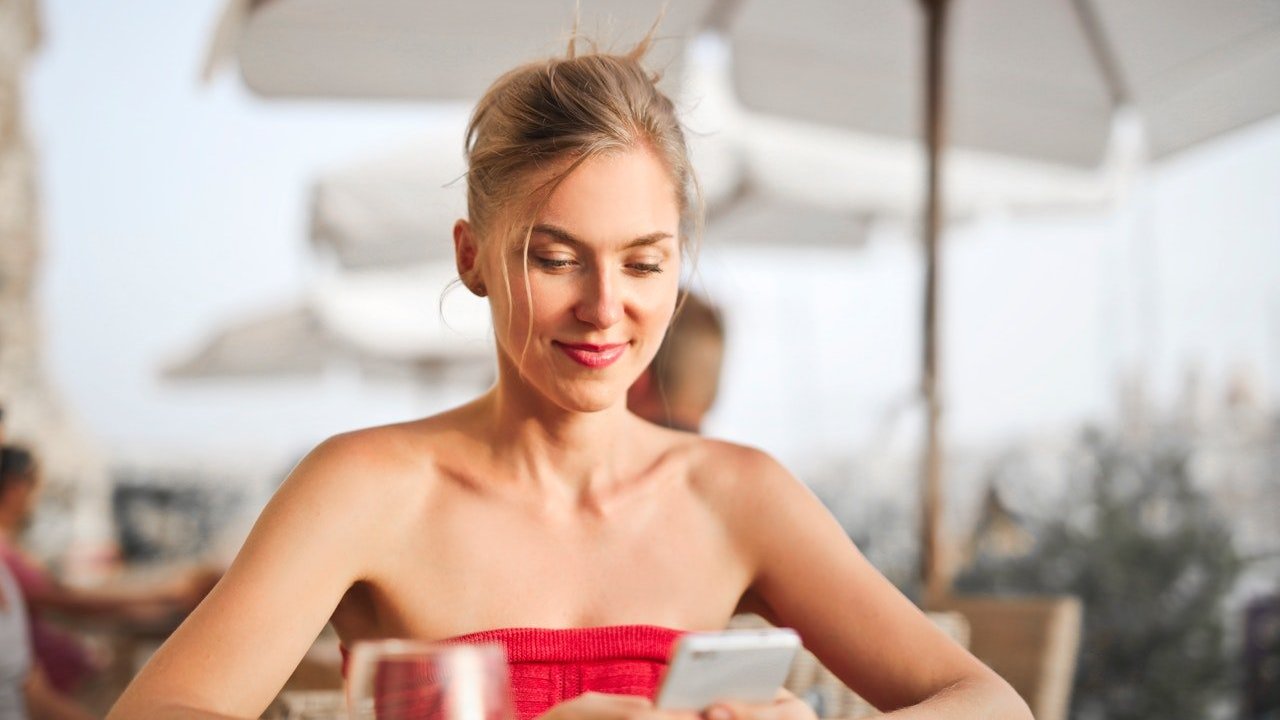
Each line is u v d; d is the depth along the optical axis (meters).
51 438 13.16
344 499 1.32
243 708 1.18
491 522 1.37
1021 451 5.44
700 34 4.39
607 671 1.30
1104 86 4.61
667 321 1.31
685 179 1.32
